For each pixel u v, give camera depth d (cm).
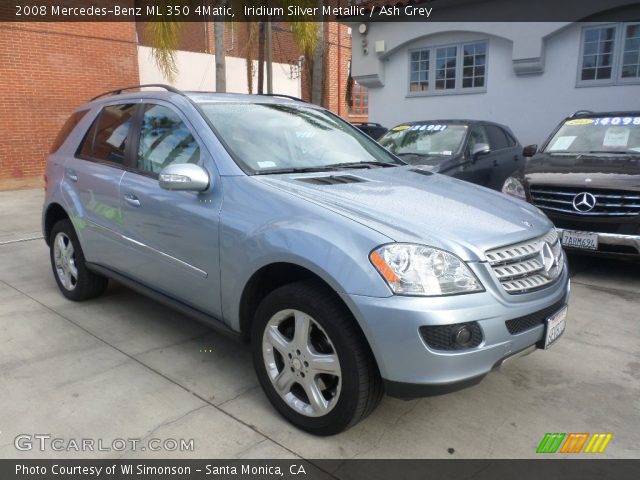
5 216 904
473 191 344
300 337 272
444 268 245
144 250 367
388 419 296
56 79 1253
